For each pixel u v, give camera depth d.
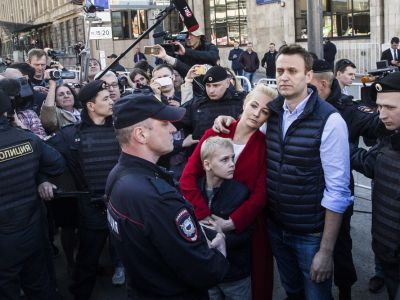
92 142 3.64
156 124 2.03
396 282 2.63
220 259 2.06
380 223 2.62
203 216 2.93
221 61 24.55
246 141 3.07
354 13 17.81
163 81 4.71
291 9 19.84
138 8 13.11
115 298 4.02
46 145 3.31
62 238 4.44
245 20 22.91
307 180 2.76
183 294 2.04
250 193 2.99
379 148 2.70
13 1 59.03
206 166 2.95
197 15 25.05
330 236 2.74
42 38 42.94
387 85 2.47
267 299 3.18
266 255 3.14
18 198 3.00
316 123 2.71
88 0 8.77
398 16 16.03
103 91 3.61
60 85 5.02
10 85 3.34
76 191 3.65
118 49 24.12
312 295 2.96
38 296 3.28
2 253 2.97
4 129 3.01
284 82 2.71
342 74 4.61
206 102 3.98
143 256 1.95
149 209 1.89
